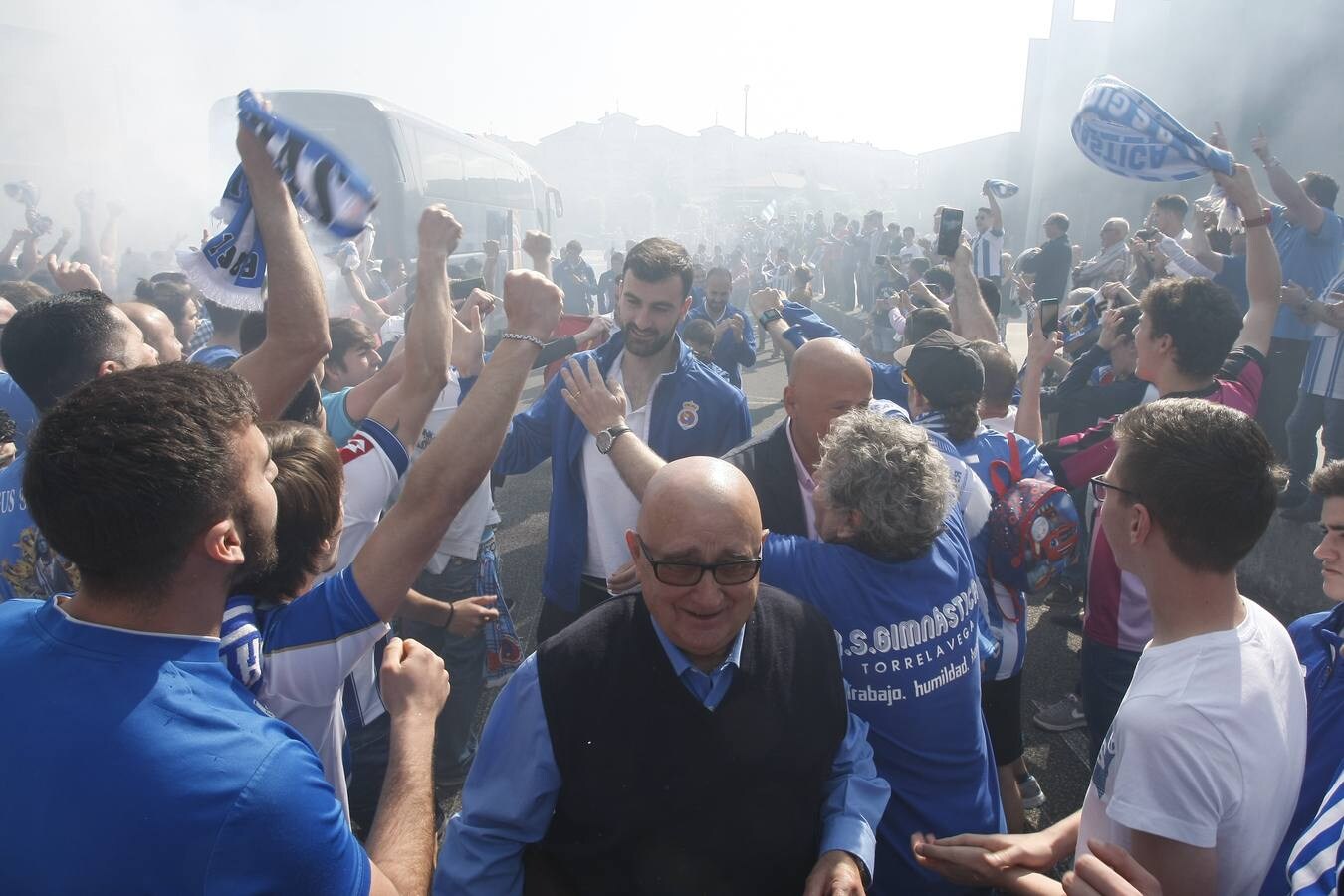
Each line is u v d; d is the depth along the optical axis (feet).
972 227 65.77
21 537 5.77
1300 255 17.98
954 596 6.11
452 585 11.35
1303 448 17.80
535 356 5.34
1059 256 33.14
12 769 3.20
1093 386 13.67
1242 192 10.40
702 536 4.62
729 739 4.87
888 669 5.89
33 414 9.80
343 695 7.06
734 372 23.39
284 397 5.98
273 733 3.54
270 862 3.27
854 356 7.87
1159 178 10.68
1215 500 4.39
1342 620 5.46
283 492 4.87
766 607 5.29
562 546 9.82
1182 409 4.76
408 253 36.55
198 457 3.47
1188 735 4.20
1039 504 7.51
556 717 4.83
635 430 10.10
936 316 13.58
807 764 5.06
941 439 7.95
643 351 9.89
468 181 46.29
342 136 34.88
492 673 11.03
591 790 4.83
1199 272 19.75
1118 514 4.85
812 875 4.97
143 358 7.46
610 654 4.91
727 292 24.99
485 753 5.05
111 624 3.50
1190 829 4.17
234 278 5.86
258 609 4.95
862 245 54.29
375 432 6.66
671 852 4.90
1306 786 5.14
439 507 4.99
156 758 3.21
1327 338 16.79
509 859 4.96
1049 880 5.11
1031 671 13.74
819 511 6.26
